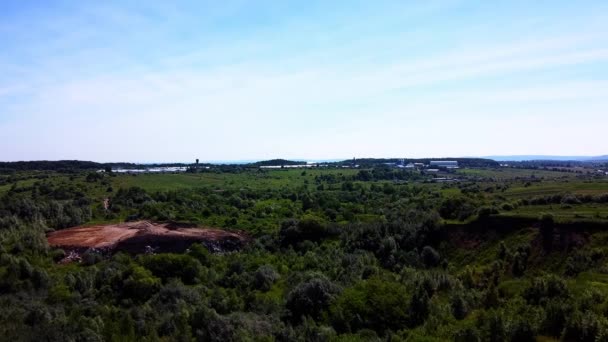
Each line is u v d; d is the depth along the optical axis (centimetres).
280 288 7669
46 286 7644
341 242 10175
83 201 13738
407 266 8756
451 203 10294
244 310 6838
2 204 11631
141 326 5853
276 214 13438
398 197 15238
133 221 12338
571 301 4941
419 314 5984
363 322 5872
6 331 5638
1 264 8112
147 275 7706
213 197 15512
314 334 5503
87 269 8562
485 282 7756
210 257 9488
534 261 7894
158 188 16950
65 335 5475
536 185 14812
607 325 4356
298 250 10138
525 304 5384
